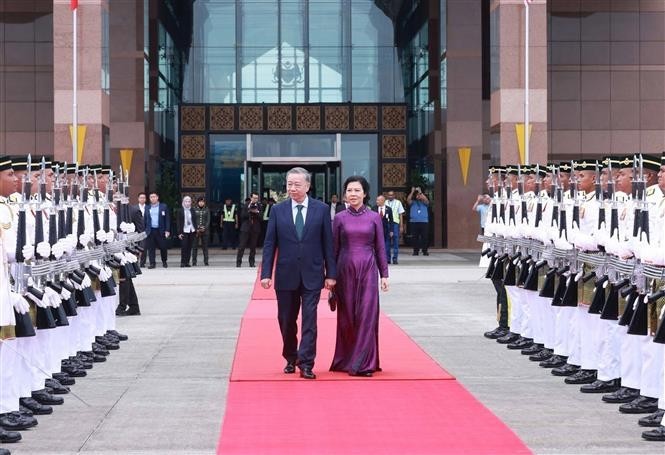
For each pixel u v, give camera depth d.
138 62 39.09
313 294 12.74
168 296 23.67
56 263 11.34
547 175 14.70
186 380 12.54
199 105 44.44
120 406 10.94
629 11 43.38
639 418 10.30
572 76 43.38
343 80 44.75
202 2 44.44
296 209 12.92
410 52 44.41
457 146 40.94
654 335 10.23
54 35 35.16
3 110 42.84
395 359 14.13
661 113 43.44
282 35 44.62
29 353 10.62
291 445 9.08
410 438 9.35
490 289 25.11
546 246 13.62
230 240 43.22
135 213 20.42
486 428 9.80
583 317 12.33
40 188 10.70
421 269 31.44
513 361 14.01
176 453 8.85
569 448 9.01
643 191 10.39
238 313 20.06
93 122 35.19
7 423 9.78
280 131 44.56
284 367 13.44
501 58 35.62
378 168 44.78
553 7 43.34
